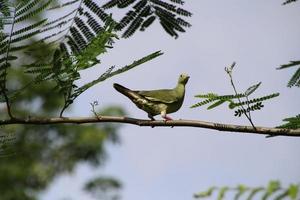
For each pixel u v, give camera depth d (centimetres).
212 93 873
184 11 971
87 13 929
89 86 899
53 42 913
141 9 968
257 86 871
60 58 908
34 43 898
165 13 973
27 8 866
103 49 873
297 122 904
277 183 414
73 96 934
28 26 877
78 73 898
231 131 969
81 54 880
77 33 927
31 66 905
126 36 971
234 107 879
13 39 876
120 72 877
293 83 780
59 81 913
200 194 430
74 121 972
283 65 710
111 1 945
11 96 939
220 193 427
